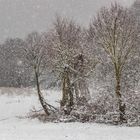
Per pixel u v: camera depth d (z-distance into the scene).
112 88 28.16
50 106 30.69
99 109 28.11
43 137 21.08
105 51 27.70
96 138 20.72
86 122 27.91
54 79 31.48
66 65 30.08
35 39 31.88
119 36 27.38
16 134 22.34
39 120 29.94
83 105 29.16
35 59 31.12
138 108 26.91
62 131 23.64
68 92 30.16
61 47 30.38
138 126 25.75
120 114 27.05
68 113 29.67
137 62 28.16
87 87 29.69
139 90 27.22
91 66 29.62
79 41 30.45
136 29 27.62
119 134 22.09
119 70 27.36
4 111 34.22
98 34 28.06
